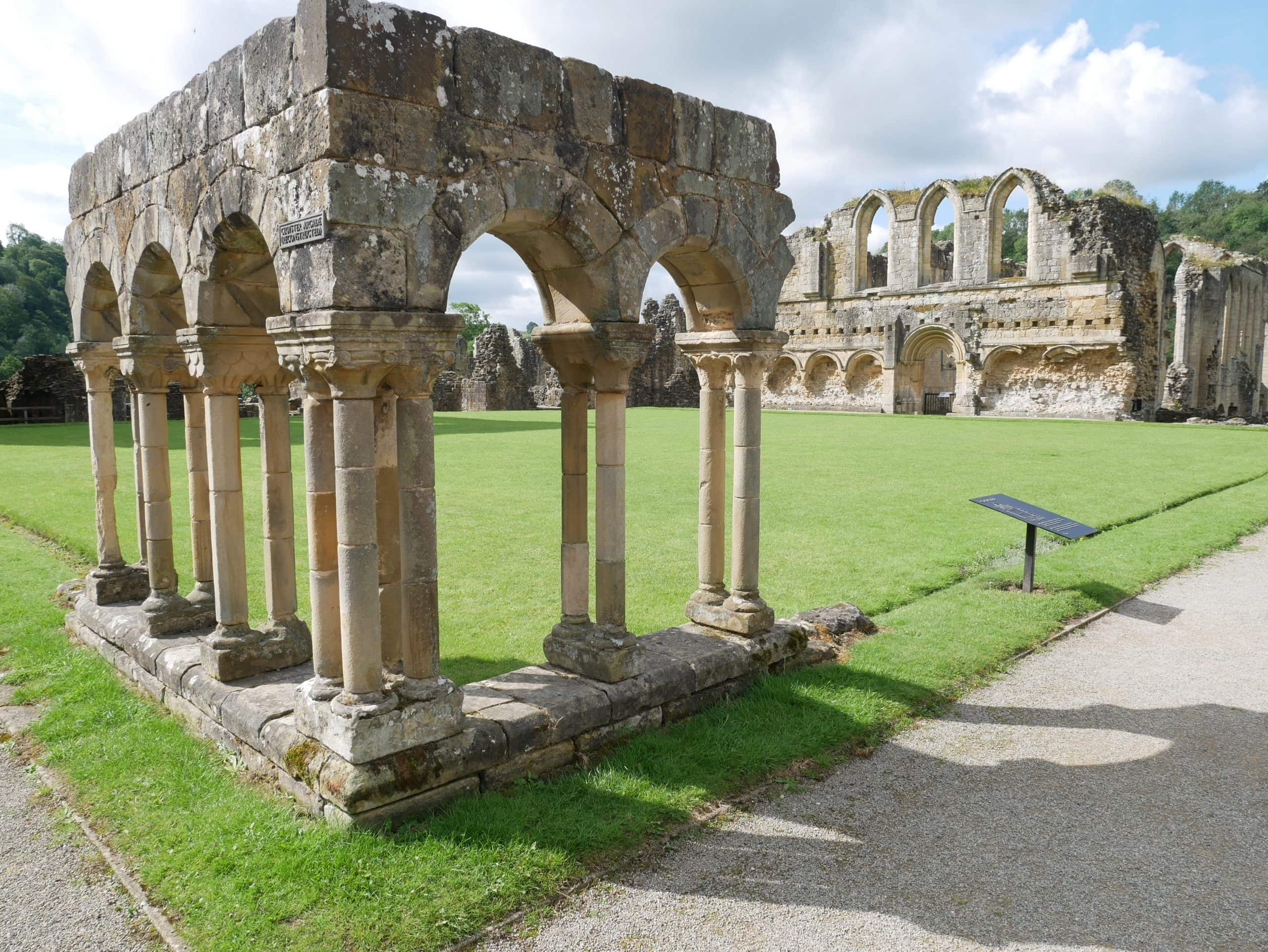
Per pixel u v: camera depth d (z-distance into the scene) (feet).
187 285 20.57
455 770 17.20
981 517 47.16
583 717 19.47
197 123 19.57
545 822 16.65
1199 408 146.41
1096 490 56.08
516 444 87.10
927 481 60.13
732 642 23.79
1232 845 16.49
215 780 18.48
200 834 16.31
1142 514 48.21
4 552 38.78
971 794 18.47
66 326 268.62
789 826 17.11
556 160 18.65
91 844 16.39
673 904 14.60
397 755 16.60
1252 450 81.15
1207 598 33.35
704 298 24.30
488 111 17.42
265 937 13.46
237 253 19.75
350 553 16.20
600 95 19.51
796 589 33.40
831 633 27.76
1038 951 13.48
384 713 16.53
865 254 153.99
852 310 152.35
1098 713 22.81
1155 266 134.00
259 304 20.74
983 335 138.00
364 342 15.62
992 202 136.87
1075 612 31.14
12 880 15.30
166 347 24.16
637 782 18.35
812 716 21.75
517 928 13.91
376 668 16.65
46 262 270.26
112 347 26.86
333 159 15.21
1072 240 128.47
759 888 15.08
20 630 28.35
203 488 25.20
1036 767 19.71
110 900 14.73
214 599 23.98
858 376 154.92
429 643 17.38
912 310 145.07
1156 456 75.87
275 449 21.91
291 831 16.20
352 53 15.31
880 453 77.87
